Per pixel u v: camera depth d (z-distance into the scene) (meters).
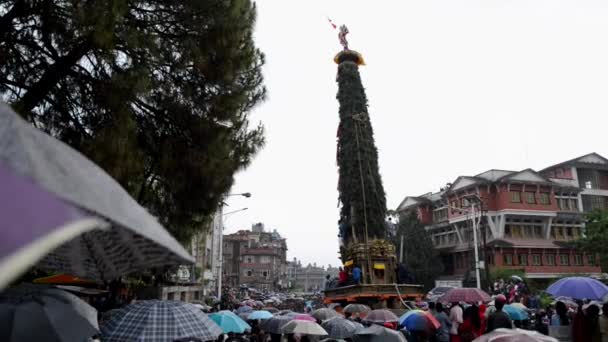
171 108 10.82
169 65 10.77
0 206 1.12
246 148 12.16
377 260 24.56
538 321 14.10
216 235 53.47
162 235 2.05
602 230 40.56
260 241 110.38
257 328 10.40
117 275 2.92
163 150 10.85
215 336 6.16
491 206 52.19
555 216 52.50
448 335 12.06
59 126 9.73
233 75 11.37
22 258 0.98
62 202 1.28
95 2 8.14
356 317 13.01
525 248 51.06
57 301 4.55
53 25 8.32
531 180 52.62
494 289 31.72
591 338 9.79
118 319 6.05
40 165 1.43
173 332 5.84
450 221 55.56
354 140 27.08
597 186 57.09
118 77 8.93
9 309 4.14
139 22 10.18
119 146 8.62
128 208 1.91
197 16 10.55
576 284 10.39
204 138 11.05
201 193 11.23
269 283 98.44
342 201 26.92
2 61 8.55
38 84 8.91
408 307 21.58
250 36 12.16
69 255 2.99
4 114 1.58
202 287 38.41
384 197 26.59
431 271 50.75
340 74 28.92
